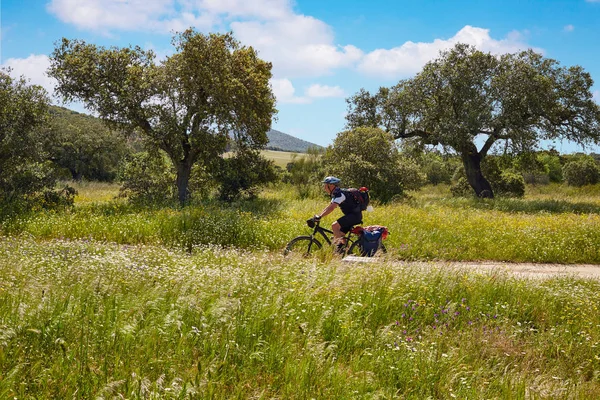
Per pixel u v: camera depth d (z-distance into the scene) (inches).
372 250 348.5
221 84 774.5
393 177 1009.5
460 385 156.6
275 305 196.5
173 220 489.4
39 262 268.8
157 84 783.1
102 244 376.8
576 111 1221.7
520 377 168.2
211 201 842.2
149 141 825.5
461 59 1227.2
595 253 461.7
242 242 450.6
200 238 450.3
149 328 169.8
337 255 334.0
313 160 1214.3
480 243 471.5
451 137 1181.1
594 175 1785.2
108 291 201.5
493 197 1279.5
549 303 257.9
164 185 855.1
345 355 177.8
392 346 183.5
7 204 598.9
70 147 1737.2
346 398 140.2
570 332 218.7
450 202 1042.7
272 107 896.3
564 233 511.5
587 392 164.4
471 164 1325.0
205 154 842.8
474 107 1196.5
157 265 286.0
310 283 229.1
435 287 259.6
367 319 209.8
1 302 182.1
